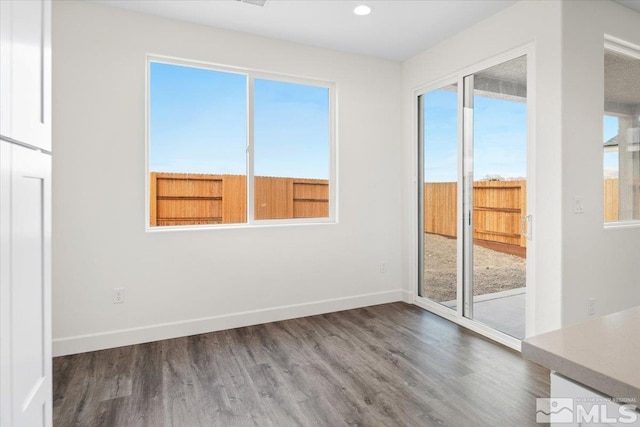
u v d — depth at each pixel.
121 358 2.64
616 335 0.84
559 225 2.47
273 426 1.87
